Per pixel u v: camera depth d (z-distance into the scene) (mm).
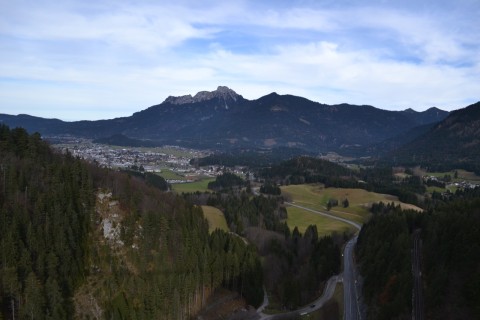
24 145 134625
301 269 141000
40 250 99062
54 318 89125
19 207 105125
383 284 113500
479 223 109125
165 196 162375
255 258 135000
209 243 140000
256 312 119062
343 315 110812
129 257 114625
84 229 112125
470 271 97188
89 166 143000
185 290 111625
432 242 119938
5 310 89438
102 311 100812
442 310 94500
